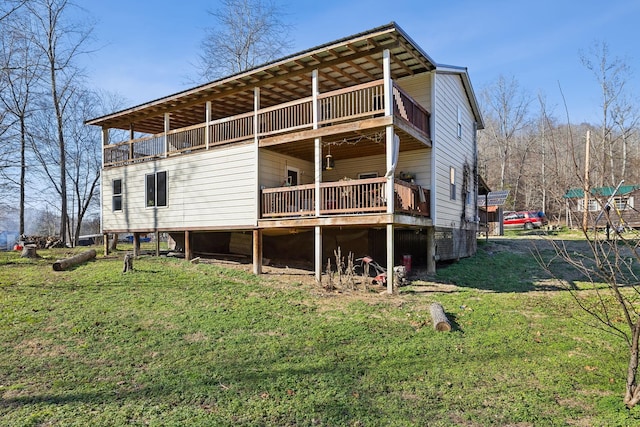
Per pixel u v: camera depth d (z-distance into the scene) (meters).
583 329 7.23
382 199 10.01
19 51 22.44
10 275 11.32
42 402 4.44
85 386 4.86
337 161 14.76
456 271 12.88
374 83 10.34
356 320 7.60
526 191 39.91
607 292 10.10
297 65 11.53
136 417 4.11
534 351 6.16
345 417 4.16
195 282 10.58
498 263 14.59
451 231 14.23
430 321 7.52
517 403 4.51
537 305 8.91
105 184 16.33
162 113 15.11
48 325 7.21
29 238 21.22
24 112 24.67
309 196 11.43
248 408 4.31
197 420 4.04
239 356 5.84
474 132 18.25
